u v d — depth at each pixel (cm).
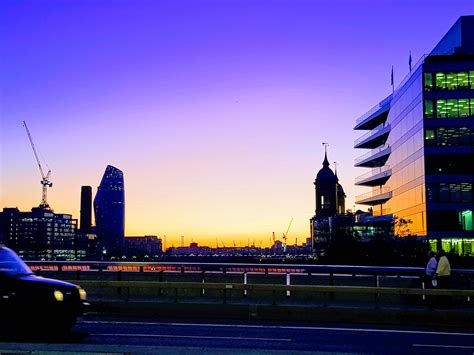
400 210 9069
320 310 1817
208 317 1852
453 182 7494
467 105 7581
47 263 2475
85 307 1395
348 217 15888
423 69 7719
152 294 2220
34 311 1341
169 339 1384
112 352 1044
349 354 1093
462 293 1833
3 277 1369
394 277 2167
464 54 7694
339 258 7556
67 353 1038
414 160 8119
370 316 1797
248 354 1062
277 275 2230
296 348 1273
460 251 7400
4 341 1298
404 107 8806
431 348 1302
